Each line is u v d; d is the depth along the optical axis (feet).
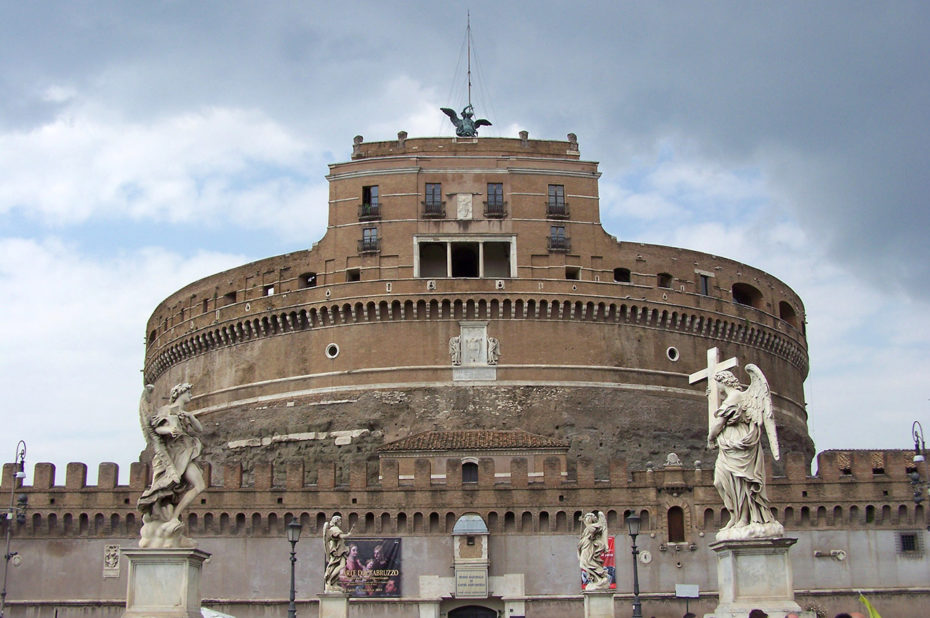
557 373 310.24
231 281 338.34
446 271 319.27
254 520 255.09
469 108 353.31
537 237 318.86
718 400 85.61
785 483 255.50
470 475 278.05
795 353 359.87
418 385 308.40
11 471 258.37
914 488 238.48
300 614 249.14
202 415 332.80
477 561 249.14
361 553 252.01
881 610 247.50
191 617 88.43
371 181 324.19
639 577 249.96
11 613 249.75
